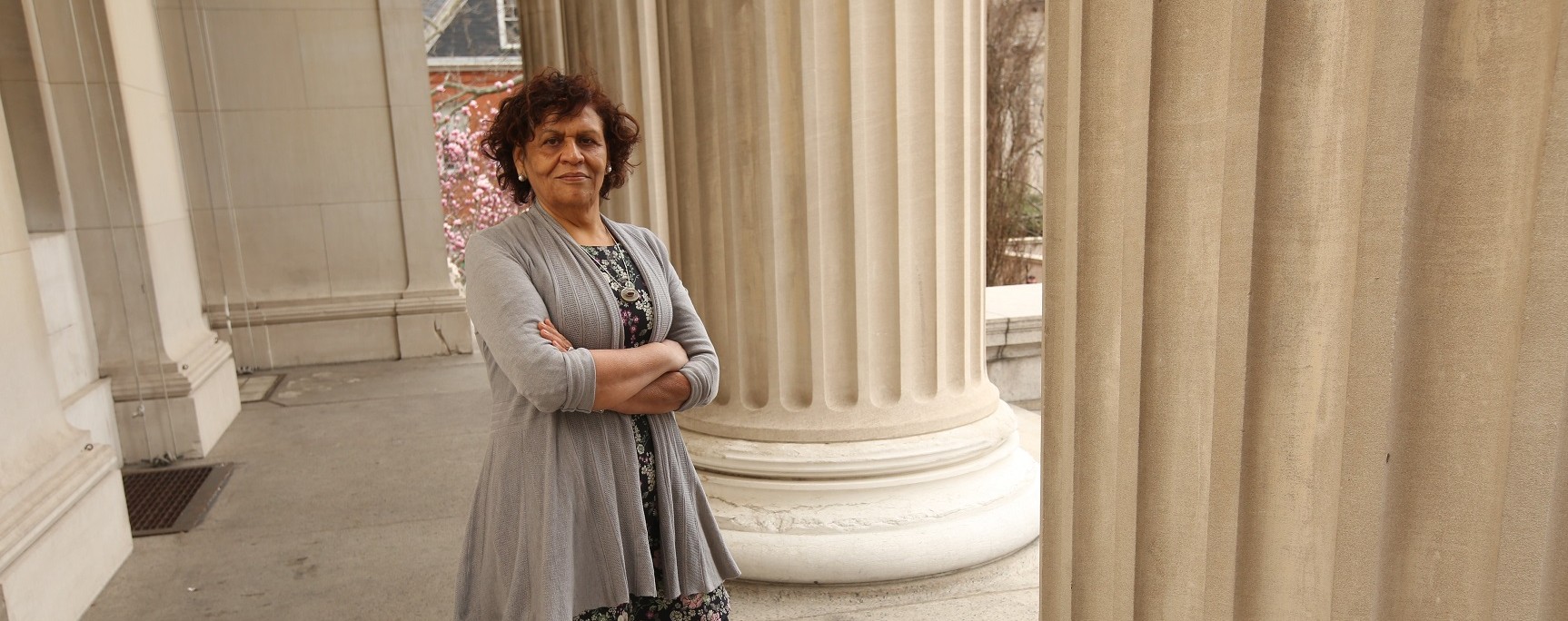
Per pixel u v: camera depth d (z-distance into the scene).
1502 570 0.91
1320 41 1.06
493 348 2.13
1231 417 1.21
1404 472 0.99
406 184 8.58
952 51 3.61
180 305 6.28
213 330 8.23
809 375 3.73
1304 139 1.08
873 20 3.48
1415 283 0.96
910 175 3.62
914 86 3.56
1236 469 1.21
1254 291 1.14
